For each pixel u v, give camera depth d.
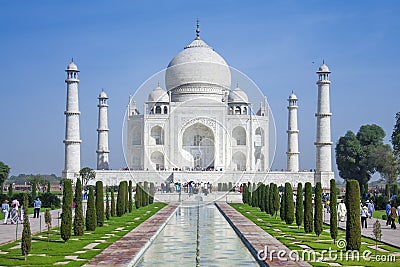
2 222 72.06
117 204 76.38
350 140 162.50
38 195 97.75
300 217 62.25
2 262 40.06
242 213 82.25
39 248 46.72
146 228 61.22
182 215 82.94
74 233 55.09
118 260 40.69
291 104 161.50
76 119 144.75
